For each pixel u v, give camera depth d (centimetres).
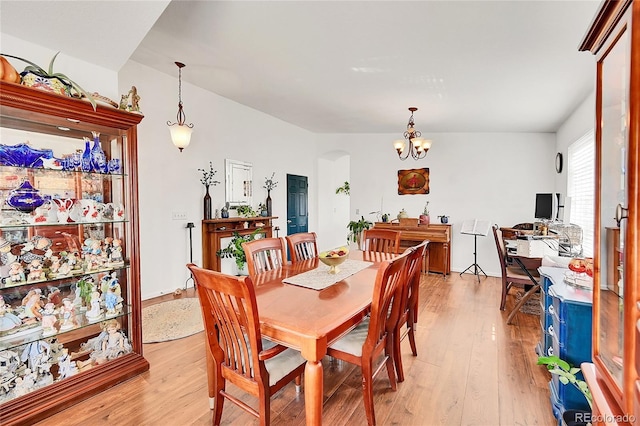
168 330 296
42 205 192
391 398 199
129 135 222
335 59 297
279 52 291
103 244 222
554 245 338
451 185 569
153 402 195
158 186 395
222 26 253
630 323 82
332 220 793
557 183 486
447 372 228
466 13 209
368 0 205
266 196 565
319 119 547
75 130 211
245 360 154
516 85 320
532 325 312
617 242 95
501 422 177
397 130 597
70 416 181
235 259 486
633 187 81
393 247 333
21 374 184
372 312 167
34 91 171
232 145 493
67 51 209
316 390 139
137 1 182
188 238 431
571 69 278
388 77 327
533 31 223
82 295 214
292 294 189
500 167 536
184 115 418
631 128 82
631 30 81
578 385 139
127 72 356
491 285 464
